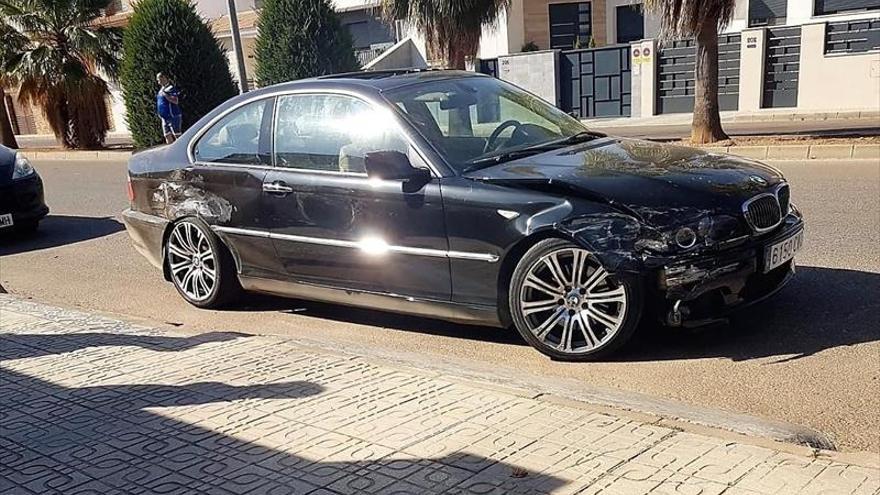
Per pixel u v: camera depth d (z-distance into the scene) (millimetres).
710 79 13953
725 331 5102
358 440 3779
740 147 13016
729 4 13445
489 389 4289
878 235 7199
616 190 4609
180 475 3584
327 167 5570
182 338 5527
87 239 10125
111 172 17875
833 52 19422
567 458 3467
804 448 3441
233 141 6184
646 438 3605
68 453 3879
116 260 8781
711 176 4797
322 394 4359
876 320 5109
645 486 3199
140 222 6859
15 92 26094
